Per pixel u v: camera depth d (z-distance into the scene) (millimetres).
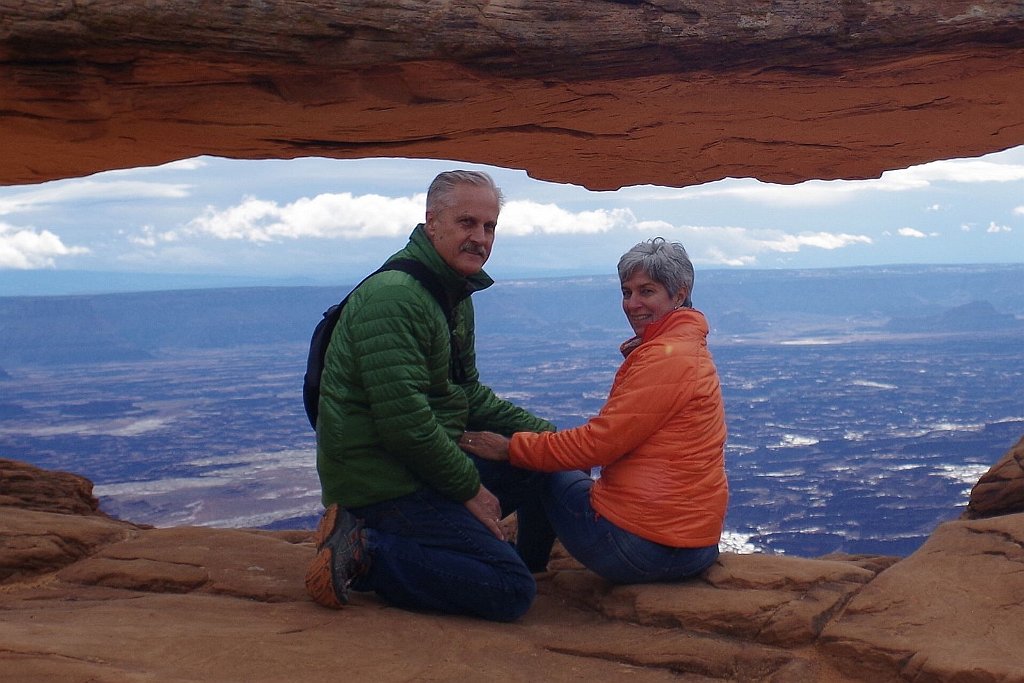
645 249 3291
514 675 2658
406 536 3146
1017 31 4762
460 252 3113
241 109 4801
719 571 3305
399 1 4430
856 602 2969
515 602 3164
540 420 3746
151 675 2227
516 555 3193
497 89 4867
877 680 2676
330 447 3082
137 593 3443
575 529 3365
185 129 5008
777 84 5086
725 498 3301
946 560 3119
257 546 4008
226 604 3174
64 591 3457
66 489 5445
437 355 3100
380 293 2982
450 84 4793
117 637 2588
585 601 3424
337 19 4367
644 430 3154
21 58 4309
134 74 4473
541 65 4688
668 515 3180
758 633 2941
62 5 4156
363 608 3170
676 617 3061
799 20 4758
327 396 3062
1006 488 4430
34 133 4902
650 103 5203
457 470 3061
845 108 5484
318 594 3111
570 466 3252
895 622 2834
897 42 4793
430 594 3150
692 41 4738
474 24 4508
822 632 2867
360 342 2969
